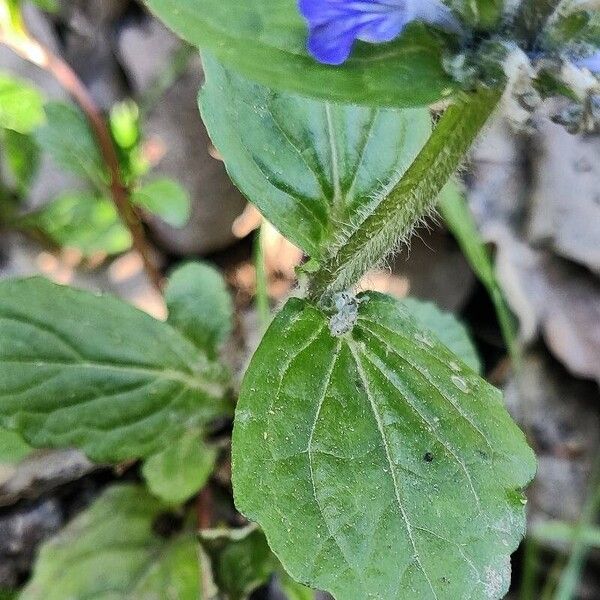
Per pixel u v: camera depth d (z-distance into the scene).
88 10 0.14
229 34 0.05
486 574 0.06
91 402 0.08
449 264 0.13
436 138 0.06
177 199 0.11
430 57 0.05
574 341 0.13
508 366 0.13
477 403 0.07
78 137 0.11
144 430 0.09
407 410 0.07
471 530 0.06
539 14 0.05
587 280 0.13
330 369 0.07
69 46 0.14
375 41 0.05
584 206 0.13
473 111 0.06
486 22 0.05
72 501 0.11
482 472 0.07
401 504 0.06
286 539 0.06
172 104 0.13
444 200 0.11
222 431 0.11
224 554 0.10
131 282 0.13
